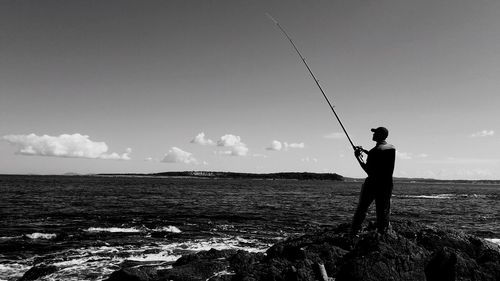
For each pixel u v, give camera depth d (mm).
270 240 18172
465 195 76312
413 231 8758
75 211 32250
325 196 64438
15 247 16281
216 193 67812
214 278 8383
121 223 24750
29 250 15750
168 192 68000
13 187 76125
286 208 38375
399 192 89000
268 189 93812
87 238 18531
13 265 13312
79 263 13219
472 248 8125
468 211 38719
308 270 7734
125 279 9266
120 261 13492
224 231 21359
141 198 50062
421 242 8258
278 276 7727
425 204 47969
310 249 8664
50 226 23125
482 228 25812
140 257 14148
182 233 20297
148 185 107250
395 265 7199
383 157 7531
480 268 7324
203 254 11328
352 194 73625
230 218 28391
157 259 13805
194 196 57000
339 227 10070
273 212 33812
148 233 20219
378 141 7742
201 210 34500
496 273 7254
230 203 44125
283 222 26406
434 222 29078
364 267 7129
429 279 7293
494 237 21578
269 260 8984
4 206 35312
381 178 7660
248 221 26672
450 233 8766
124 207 36500
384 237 7867
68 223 24594
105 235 19453
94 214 30141
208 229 22156
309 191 86062
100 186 90250
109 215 29562
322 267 7516
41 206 36250
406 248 7680
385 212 7867
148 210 33875
